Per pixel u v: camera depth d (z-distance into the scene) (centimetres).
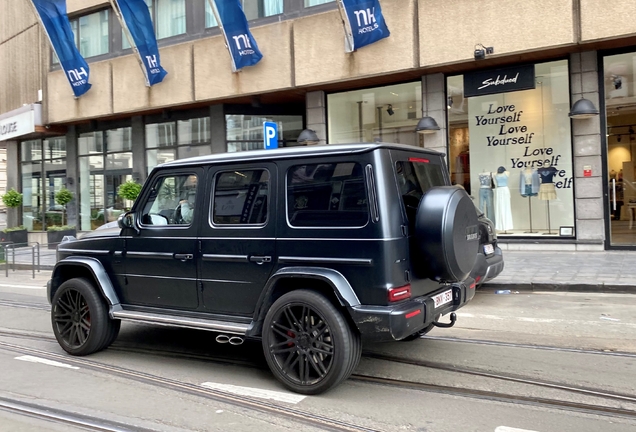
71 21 2017
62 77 1916
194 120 1805
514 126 1349
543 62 1302
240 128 1744
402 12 1307
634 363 533
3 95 2236
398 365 542
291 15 1520
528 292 915
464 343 616
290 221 484
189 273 539
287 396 464
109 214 2002
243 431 397
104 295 582
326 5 1477
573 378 494
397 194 461
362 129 1513
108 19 1920
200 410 440
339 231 458
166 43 1769
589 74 1243
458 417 414
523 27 1198
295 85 1452
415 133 1449
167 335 693
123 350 627
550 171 1316
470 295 548
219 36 1560
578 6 1155
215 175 532
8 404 464
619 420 405
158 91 1689
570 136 1292
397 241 447
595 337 630
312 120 1546
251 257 500
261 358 584
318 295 460
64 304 618
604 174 1247
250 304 506
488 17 1227
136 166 1906
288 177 489
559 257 1179
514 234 1359
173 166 560
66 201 1952
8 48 2200
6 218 2430
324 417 418
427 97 1403
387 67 1331
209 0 1476
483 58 1244
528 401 444
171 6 1766
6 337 712
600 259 1122
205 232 530
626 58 1223
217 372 538
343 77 1384
